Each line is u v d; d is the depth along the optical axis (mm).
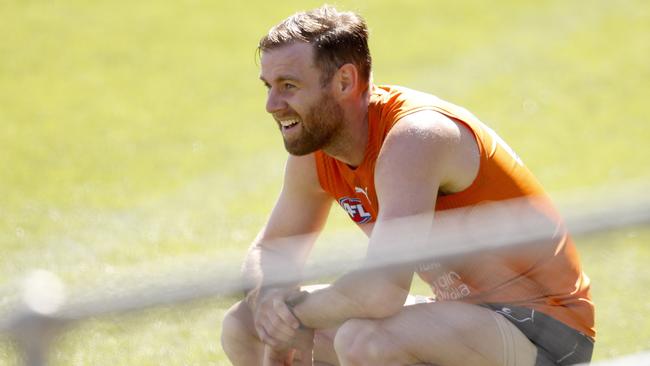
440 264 7566
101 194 23547
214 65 36312
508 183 9945
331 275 7258
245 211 22266
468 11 42750
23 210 22219
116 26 41188
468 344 9234
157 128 29297
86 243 20078
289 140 10242
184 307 5754
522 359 9555
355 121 10117
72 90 33219
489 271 8586
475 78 34125
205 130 29141
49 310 5168
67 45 38531
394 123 9812
